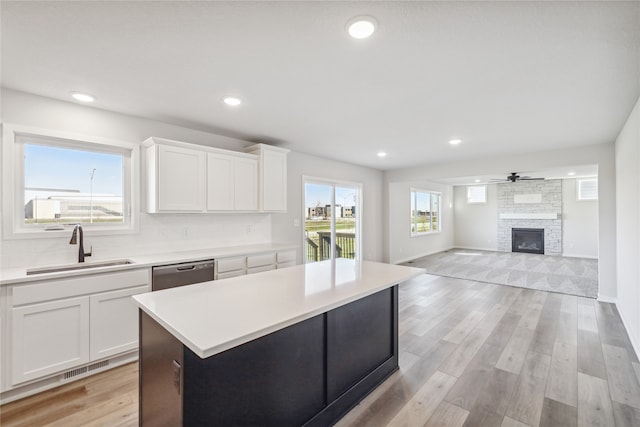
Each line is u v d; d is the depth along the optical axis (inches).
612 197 163.2
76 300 89.3
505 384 87.9
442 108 112.3
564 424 71.1
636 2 54.7
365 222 254.7
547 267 265.6
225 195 137.6
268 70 83.2
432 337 120.4
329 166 218.7
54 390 85.3
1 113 93.6
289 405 64.1
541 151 187.6
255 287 76.2
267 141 163.0
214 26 63.4
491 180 335.6
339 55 75.2
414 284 206.8
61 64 79.6
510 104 108.3
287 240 186.9
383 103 107.7
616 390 84.4
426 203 348.2
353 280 84.1
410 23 62.0
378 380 88.3
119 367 98.0
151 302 63.4
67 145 108.3
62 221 107.7
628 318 125.1
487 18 60.1
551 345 113.0
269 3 56.0
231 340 45.0
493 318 141.6
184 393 48.6
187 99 103.8
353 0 54.9
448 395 83.0
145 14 59.3
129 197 122.1
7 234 94.7
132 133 120.7
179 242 135.0
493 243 380.8
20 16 59.5
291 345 64.5
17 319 80.2
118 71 83.6
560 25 62.2
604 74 84.3
